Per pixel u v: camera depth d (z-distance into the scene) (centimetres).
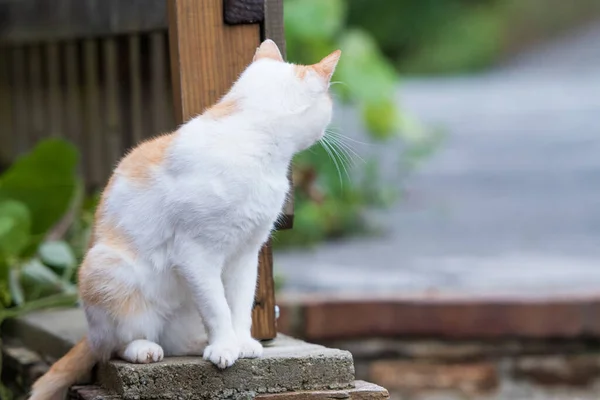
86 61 691
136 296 394
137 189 390
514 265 895
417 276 841
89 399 399
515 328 717
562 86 2584
